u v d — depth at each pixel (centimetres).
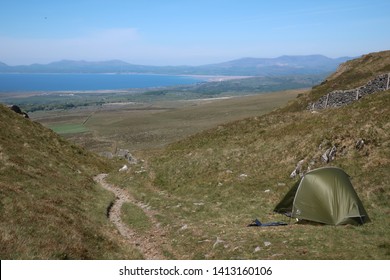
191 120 14362
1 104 4609
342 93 5297
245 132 4403
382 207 2027
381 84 4778
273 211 2298
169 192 3275
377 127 2767
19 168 2689
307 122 3703
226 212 2436
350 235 1694
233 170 3325
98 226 2094
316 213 2016
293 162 3017
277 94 17400
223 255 1627
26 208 1812
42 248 1415
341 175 2048
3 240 1361
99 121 19025
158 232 2166
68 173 3406
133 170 4088
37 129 4609
